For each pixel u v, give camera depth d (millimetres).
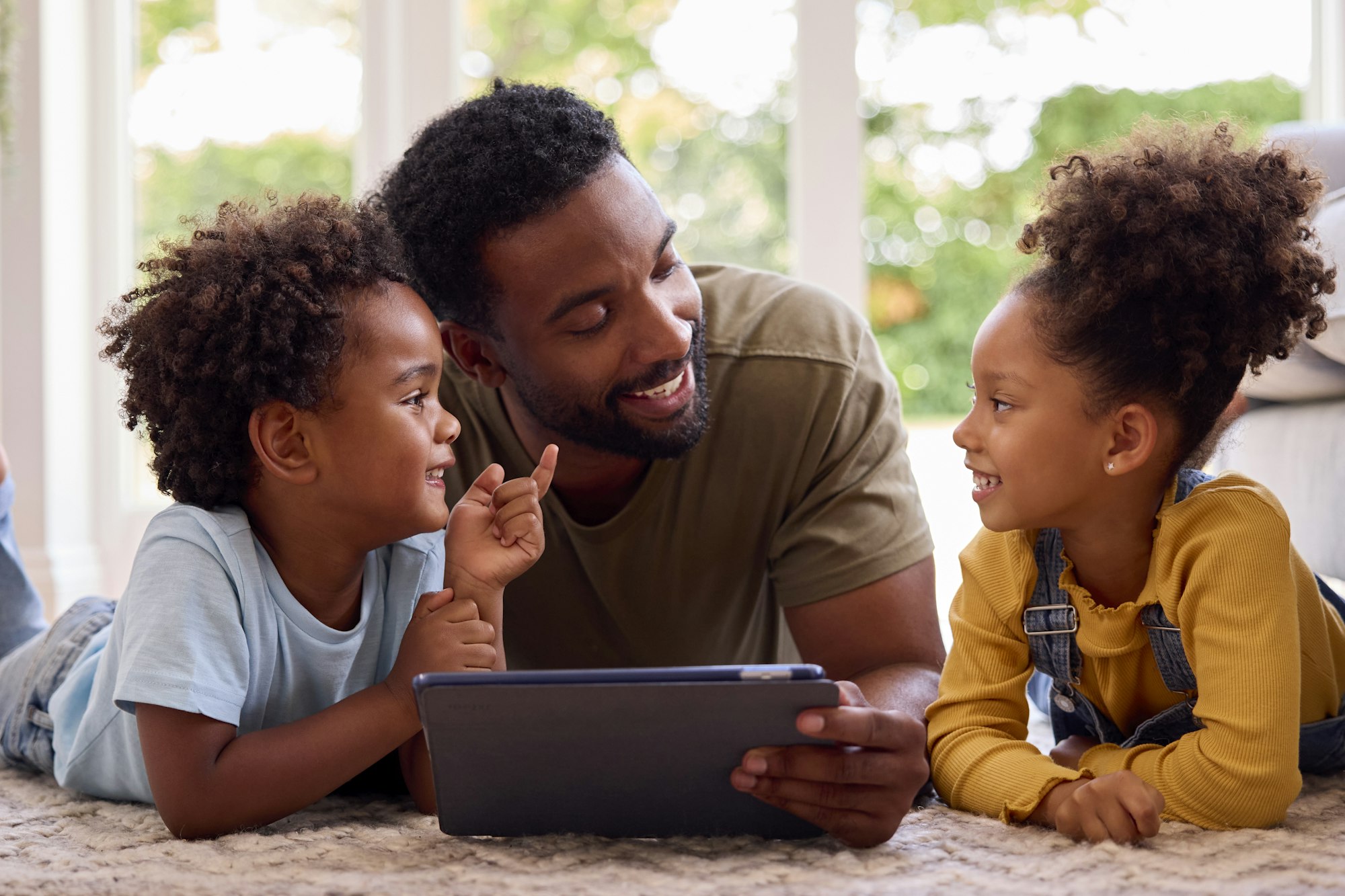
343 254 970
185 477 989
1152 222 911
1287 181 973
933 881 742
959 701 1005
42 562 2602
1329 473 1439
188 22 2834
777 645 1359
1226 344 936
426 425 988
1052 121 3072
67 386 2684
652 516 1204
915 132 3137
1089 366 928
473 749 795
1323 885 714
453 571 1016
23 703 1186
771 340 1230
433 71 2684
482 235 1061
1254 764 854
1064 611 991
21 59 2605
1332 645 1049
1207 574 906
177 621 902
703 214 2648
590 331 1062
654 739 790
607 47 2682
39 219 2607
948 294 3301
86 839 909
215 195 2844
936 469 3109
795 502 1215
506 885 738
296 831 914
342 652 1017
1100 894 709
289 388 936
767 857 812
